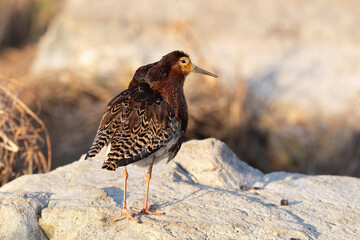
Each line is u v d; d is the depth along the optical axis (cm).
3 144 1042
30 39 2258
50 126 1539
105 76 1733
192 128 1514
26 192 709
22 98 1587
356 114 1527
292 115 1561
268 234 636
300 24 1797
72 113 1605
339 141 1502
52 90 1672
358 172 1457
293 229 649
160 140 654
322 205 741
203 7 1883
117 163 616
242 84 1569
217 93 1593
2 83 1095
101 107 1634
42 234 666
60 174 812
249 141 1536
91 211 666
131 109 662
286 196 774
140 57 1755
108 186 759
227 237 625
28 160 1108
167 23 1862
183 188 761
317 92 1591
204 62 1644
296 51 1733
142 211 675
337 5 1812
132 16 1906
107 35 1845
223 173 838
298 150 1516
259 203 721
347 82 1605
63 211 667
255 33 1794
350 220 696
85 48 1819
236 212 687
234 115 1538
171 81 698
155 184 770
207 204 707
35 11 2291
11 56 2059
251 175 870
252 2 1877
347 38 1733
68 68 1767
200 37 1795
